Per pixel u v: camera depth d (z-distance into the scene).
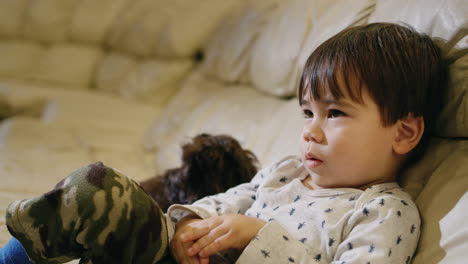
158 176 1.06
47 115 2.18
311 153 0.74
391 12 0.97
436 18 0.82
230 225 0.71
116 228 0.64
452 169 0.76
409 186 0.79
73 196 0.63
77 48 2.75
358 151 0.71
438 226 0.69
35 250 0.65
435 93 0.76
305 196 0.77
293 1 1.55
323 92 0.73
